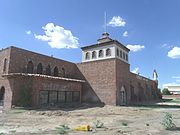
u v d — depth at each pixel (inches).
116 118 601.6
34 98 869.8
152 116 664.4
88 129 376.5
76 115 666.8
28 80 888.3
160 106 1128.8
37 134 328.8
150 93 1977.1
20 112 715.4
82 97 1274.6
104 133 343.3
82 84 1296.8
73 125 444.5
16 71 956.0
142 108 985.5
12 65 936.3
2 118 557.6
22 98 871.7
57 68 1240.8
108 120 552.1
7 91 890.1
